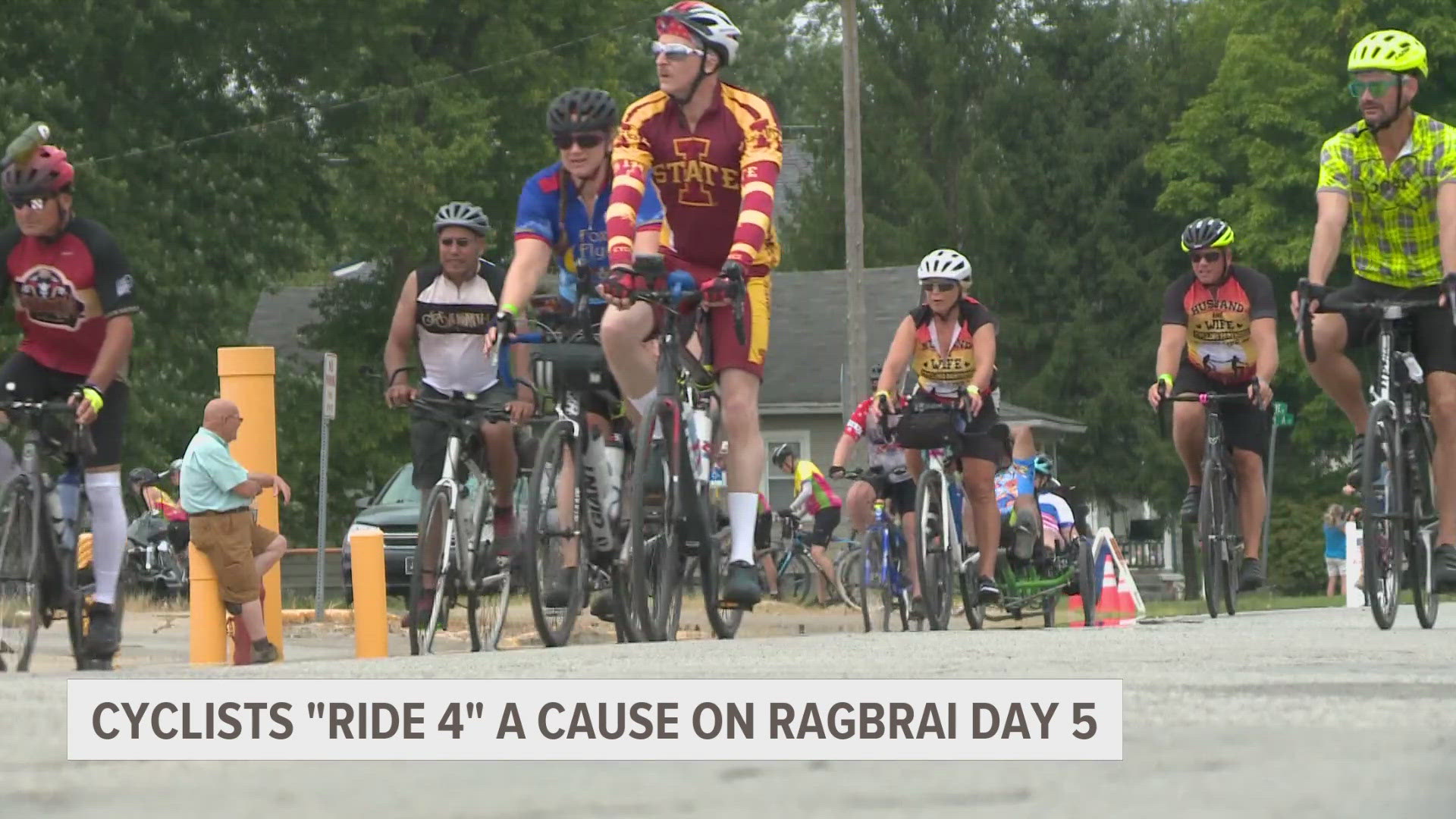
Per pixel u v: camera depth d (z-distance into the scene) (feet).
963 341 126.52
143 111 342.64
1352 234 83.15
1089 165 620.49
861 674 39.93
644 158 80.23
